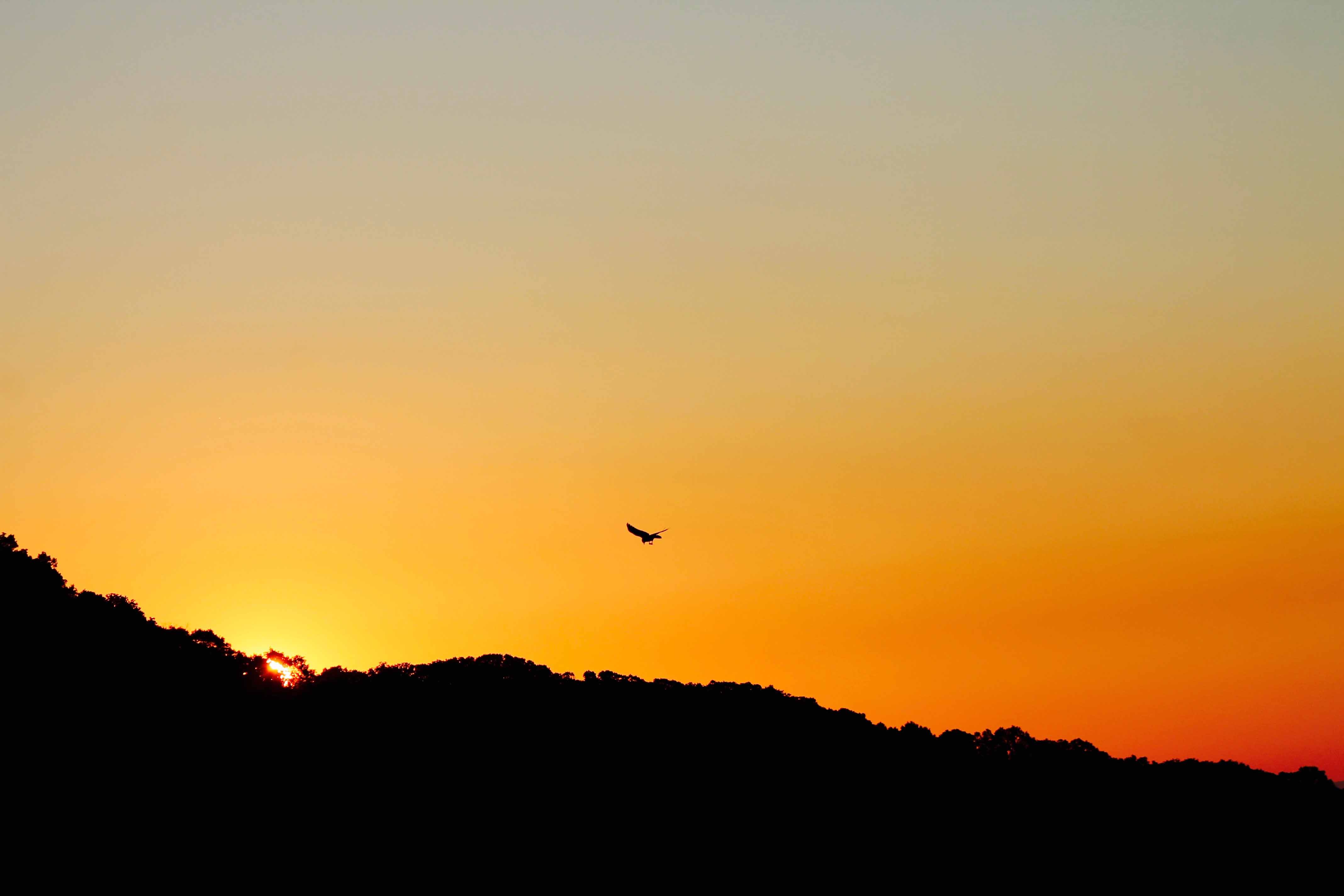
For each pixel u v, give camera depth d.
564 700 142.25
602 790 125.56
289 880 101.69
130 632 129.12
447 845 111.44
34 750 105.75
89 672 118.56
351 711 130.38
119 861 97.56
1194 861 137.75
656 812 124.38
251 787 112.69
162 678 123.69
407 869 106.88
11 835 96.06
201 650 134.00
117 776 107.19
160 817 104.44
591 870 112.50
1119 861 136.25
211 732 118.94
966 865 129.38
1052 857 135.50
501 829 115.62
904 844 130.62
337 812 112.56
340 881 103.25
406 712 132.00
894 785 141.38
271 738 121.69
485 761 125.81
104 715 113.94
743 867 118.69
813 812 131.12
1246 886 135.00
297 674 139.88
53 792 102.19
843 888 120.25
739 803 129.12
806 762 140.00
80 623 125.25
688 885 113.75
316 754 120.81
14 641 116.69
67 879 93.81
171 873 98.25
